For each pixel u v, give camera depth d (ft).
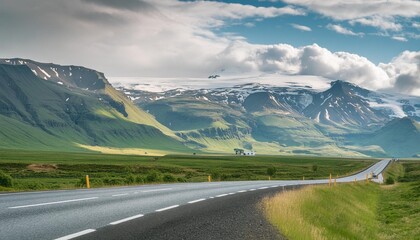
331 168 644.69
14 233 38.37
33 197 73.72
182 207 65.82
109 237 37.96
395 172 611.47
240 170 507.30
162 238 39.45
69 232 39.58
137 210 59.11
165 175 198.29
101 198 74.74
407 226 104.88
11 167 426.92
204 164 645.92
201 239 40.93
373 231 97.25
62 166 456.45
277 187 134.00
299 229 54.75
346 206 126.93
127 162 632.38
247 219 57.77
